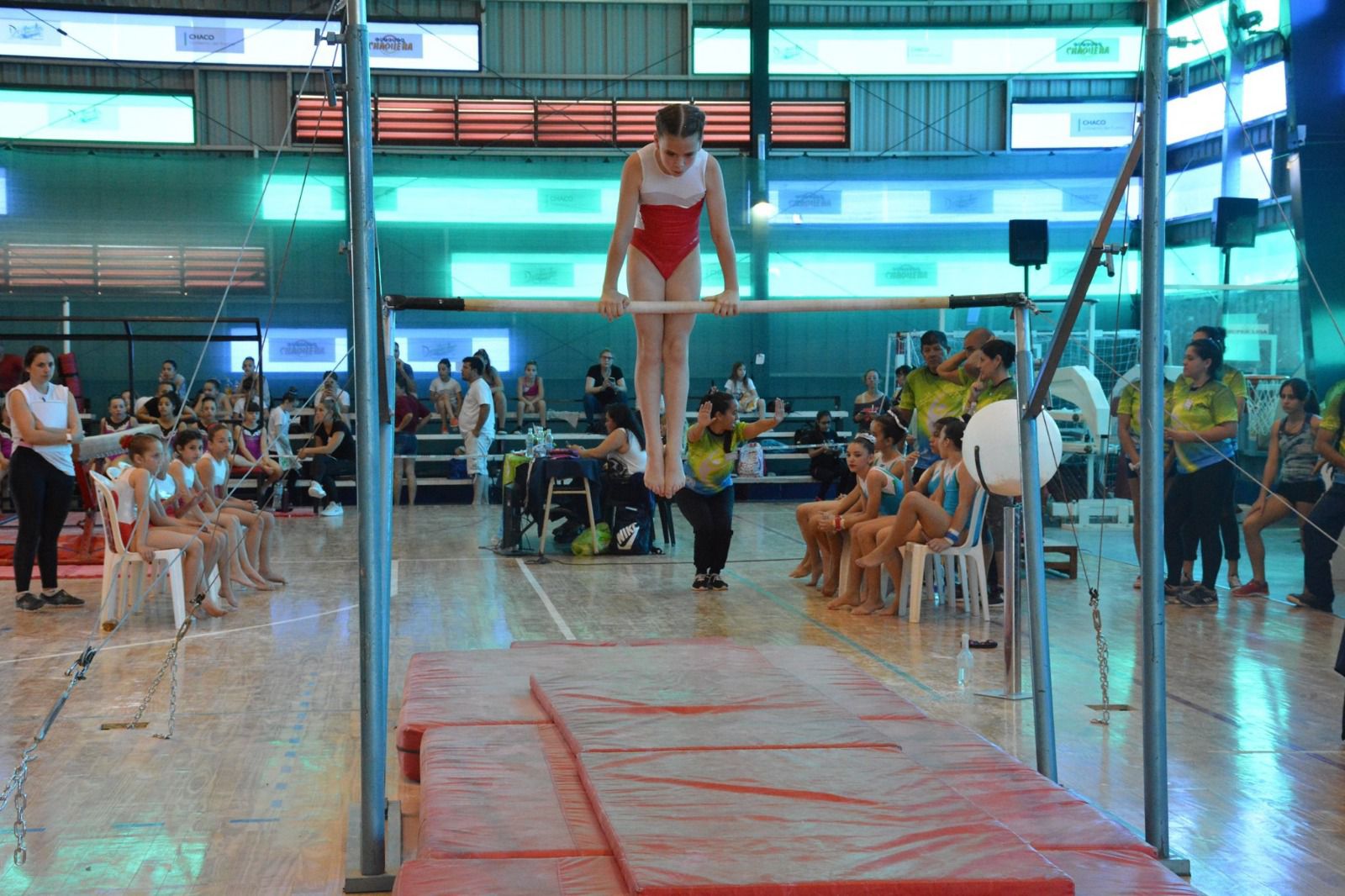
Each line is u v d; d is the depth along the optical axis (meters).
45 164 15.91
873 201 17.02
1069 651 6.57
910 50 18.00
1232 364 13.66
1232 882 3.32
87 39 16.58
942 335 8.19
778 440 16.88
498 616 7.73
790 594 8.65
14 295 15.91
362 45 3.36
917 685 5.73
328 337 16.72
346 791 4.14
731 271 4.45
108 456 9.96
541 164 17.22
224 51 16.81
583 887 2.57
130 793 4.11
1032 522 4.10
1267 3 13.89
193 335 16.39
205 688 5.66
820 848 2.67
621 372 16.50
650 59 17.77
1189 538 8.20
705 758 3.39
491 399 15.86
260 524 8.92
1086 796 4.08
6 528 12.66
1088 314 16.53
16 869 3.43
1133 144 3.47
